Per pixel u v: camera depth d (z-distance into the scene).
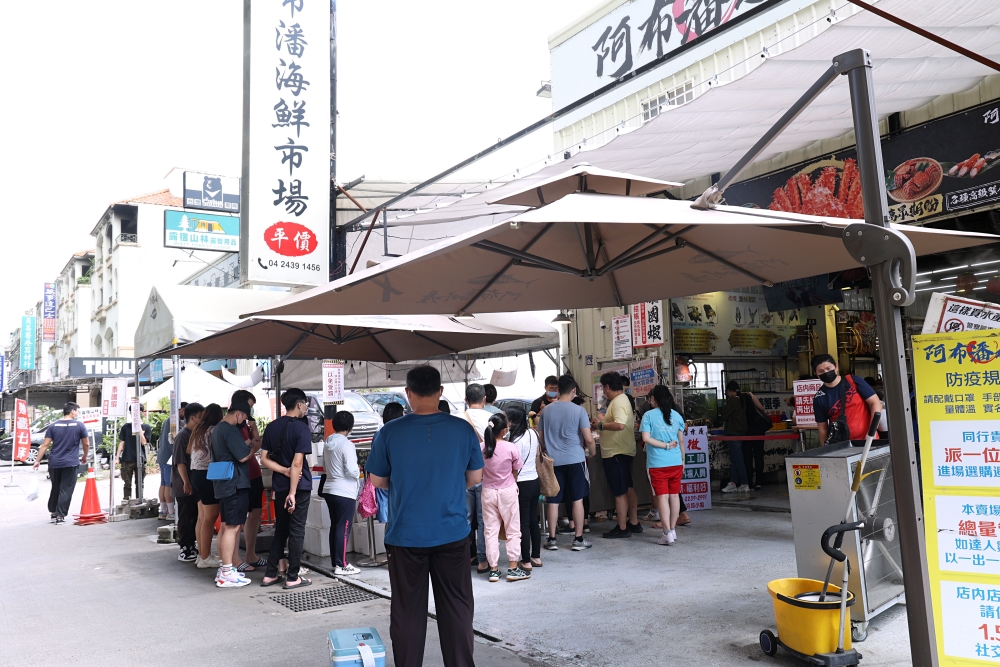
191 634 5.46
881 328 2.96
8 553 9.46
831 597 4.39
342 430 7.30
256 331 7.80
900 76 6.03
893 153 7.73
